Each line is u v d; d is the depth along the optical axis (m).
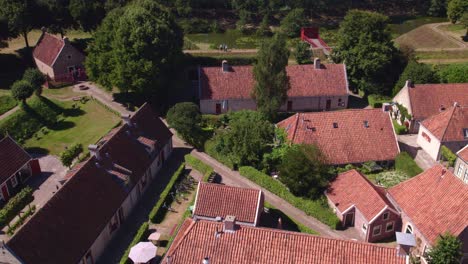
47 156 67.12
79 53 89.56
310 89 81.31
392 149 64.31
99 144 58.59
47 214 44.03
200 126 73.19
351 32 84.62
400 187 53.19
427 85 75.12
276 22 133.75
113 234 51.59
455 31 119.56
